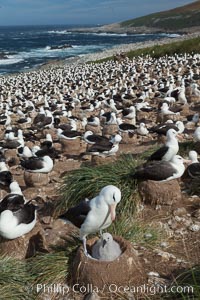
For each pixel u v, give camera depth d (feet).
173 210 11.62
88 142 19.86
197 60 63.77
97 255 8.82
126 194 11.95
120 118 25.36
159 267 9.32
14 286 8.79
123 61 77.10
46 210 13.44
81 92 48.55
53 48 152.87
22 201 10.59
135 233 10.49
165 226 11.07
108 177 12.66
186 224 11.05
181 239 10.53
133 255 8.70
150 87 42.57
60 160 19.79
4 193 15.06
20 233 9.66
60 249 10.09
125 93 38.40
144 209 11.79
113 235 9.41
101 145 16.90
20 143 22.29
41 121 28.89
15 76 75.15
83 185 12.73
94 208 8.59
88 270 8.48
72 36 245.65
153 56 79.92
